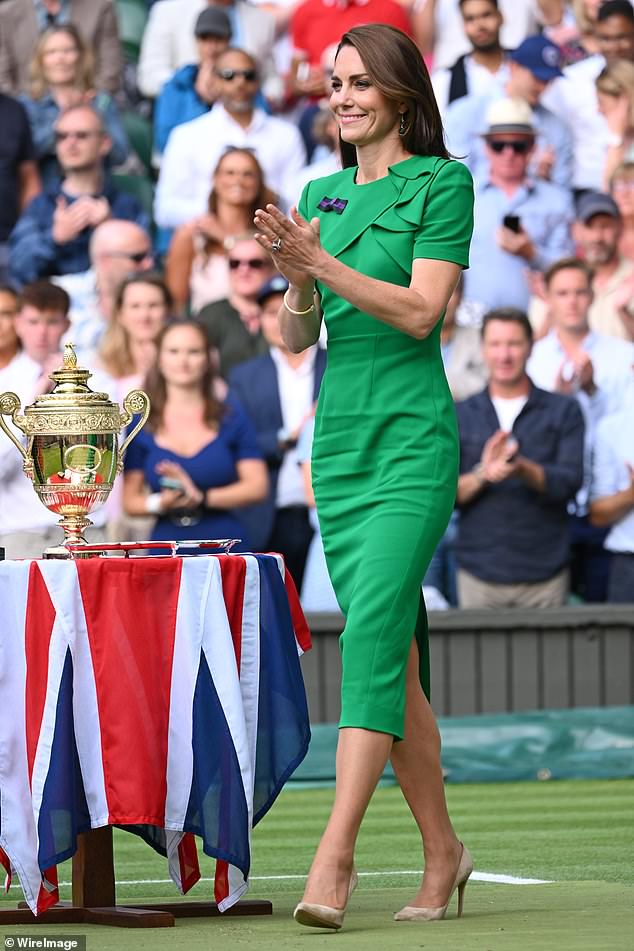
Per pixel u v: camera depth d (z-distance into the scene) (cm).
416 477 891
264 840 1598
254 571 948
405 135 934
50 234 2384
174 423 2261
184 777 905
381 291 865
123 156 2428
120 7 2445
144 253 2386
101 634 906
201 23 2427
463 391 2338
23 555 2227
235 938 820
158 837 983
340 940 798
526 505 2312
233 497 2264
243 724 915
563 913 916
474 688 2312
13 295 2325
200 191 2392
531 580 2320
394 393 902
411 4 2461
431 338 910
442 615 2295
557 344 2370
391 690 860
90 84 2428
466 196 910
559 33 2456
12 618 910
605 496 2362
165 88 2445
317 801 1984
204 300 2356
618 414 2355
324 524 922
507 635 2319
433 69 2469
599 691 2336
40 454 999
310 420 2314
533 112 2423
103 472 1006
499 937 799
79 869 955
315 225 853
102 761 899
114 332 2331
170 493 2238
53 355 2333
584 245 2392
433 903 902
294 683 962
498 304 2373
